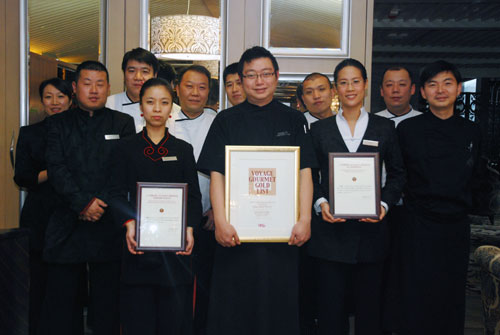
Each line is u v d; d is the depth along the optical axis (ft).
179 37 9.34
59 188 6.49
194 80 7.98
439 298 6.90
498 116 43.34
